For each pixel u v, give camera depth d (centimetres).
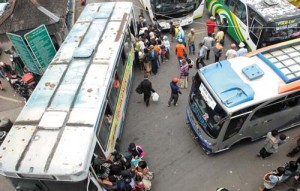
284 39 1395
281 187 995
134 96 1409
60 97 903
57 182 755
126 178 889
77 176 714
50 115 845
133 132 1234
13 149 767
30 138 788
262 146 1126
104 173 879
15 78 1441
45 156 739
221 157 1102
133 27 1468
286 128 1149
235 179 1030
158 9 1684
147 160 1118
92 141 783
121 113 1159
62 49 1112
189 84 1436
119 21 1253
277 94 952
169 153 1137
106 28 1211
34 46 1297
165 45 1549
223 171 1057
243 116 953
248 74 988
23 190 781
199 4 1764
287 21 1337
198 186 1020
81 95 905
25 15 1469
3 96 1498
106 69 995
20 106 1429
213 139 1011
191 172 1064
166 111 1314
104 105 908
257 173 1041
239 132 1019
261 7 1423
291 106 1041
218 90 956
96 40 1141
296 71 1010
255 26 1416
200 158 1107
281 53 1097
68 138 777
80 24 1260
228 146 1075
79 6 2167
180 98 1370
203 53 1435
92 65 1017
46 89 938
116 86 1095
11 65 1608
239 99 923
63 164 719
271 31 1355
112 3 1412
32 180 759
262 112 989
